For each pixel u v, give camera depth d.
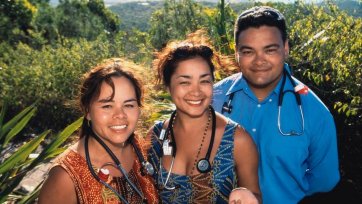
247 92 2.47
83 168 1.78
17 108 8.26
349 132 4.45
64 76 8.08
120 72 1.87
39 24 16.95
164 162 2.11
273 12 2.40
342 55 4.34
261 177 2.44
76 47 9.10
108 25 21.98
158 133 2.19
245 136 2.06
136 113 1.90
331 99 4.46
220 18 5.77
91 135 1.86
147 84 2.05
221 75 2.82
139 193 1.90
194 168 2.07
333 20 4.87
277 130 2.38
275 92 2.42
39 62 8.87
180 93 2.07
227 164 2.04
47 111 8.02
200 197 2.05
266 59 2.36
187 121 2.10
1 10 15.58
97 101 1.84
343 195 4.53
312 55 4.55
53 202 1.73
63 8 17.97
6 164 3.00
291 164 2.38
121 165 1.86
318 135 2.40
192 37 2.22
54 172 1.75
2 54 10.94
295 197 2.46
